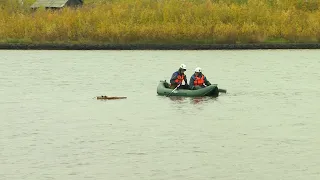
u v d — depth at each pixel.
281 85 128.38
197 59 180.25
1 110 99.38
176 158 69.69
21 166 67.00
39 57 183.12
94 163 67.94
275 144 75.56
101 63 168.88
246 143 76.00
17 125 87.38
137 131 82.69
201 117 91.94
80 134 81.19
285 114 94.94
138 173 64.69
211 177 63.50
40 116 94.00
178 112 95.62
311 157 69.88
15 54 191.25
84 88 124.19
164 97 109.19
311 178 63.09
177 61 174.88
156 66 162.62
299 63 171.88
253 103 104.31
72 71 151.88
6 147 74.62
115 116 93.19
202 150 72.88
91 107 101.31
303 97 112.00
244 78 140.50
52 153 71.88
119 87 125.25
